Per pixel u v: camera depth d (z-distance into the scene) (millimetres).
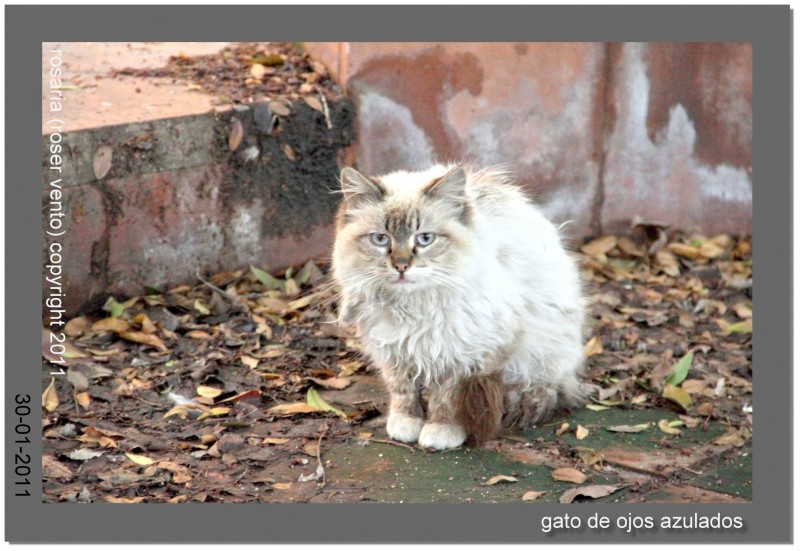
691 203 9516
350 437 6113
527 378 6234
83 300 7691
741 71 9227
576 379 6699
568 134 9242
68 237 7520
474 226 5793
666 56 9234
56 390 6523
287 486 5551
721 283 8688
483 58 8812
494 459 5867
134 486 5477
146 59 9094
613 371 7141
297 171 8430
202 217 8125
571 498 5402
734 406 6680
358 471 5715
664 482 5711
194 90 8430
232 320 7684
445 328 5758
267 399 6578
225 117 8031
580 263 8734
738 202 9461
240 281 8297
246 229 8336
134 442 5914
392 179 6027
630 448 6086
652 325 7926
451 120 8844
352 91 8484
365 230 5742
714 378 7039
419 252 5602
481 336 5785
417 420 6121
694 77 9297
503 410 6207
